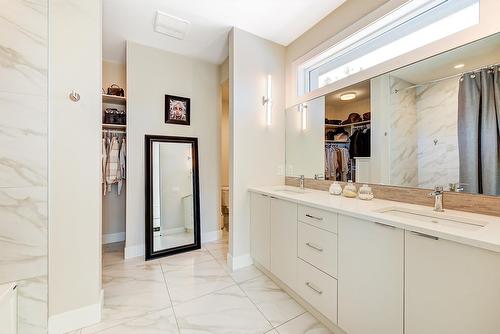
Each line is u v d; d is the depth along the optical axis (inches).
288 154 109.0
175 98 117.6
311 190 95.0
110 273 89.7
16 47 53.4
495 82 50.0
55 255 57.8
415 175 63.6
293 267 73.0
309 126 98.4
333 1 79.7
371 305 49.4
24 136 54.1
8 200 52.7
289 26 94.2
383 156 71.4
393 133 68.7
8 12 52.7
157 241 110.1
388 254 46.2
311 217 65.9
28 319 54.4
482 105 51.9
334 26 84.5
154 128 112.9
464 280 35.7
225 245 122.3
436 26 63.7
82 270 60.6
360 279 51.8
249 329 59.4
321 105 93.0
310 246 66.1
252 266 97.0
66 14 59.3
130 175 107.0
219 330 58.8
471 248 34.9
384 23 71.7
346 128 83.4
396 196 67.9
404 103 65.9
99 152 63.7
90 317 60.8
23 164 54.0
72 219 59.7
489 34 50.1
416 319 41.6
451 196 56.3
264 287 80.0
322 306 61.7
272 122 106.3
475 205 52.4
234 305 69.6
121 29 95.9
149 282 82.9
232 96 95.1
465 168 54.3
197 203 120.7
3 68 52.3
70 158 59.6
